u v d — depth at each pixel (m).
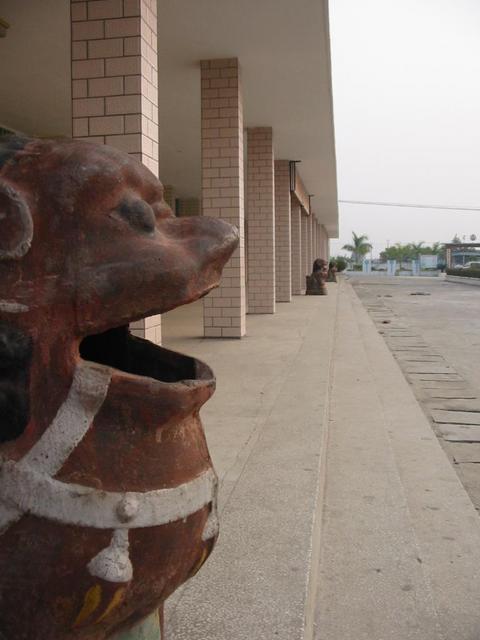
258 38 7.74
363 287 31.42
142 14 5.14
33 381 1.22
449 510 3.69
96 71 5.19
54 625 1.22
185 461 1.31
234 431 4.35
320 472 3.60
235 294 8.73
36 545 1.19
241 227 8.66
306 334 9.12
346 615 2.63
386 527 3.38
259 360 6.99
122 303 1.24
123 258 1.24
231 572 2.47
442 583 2.91
